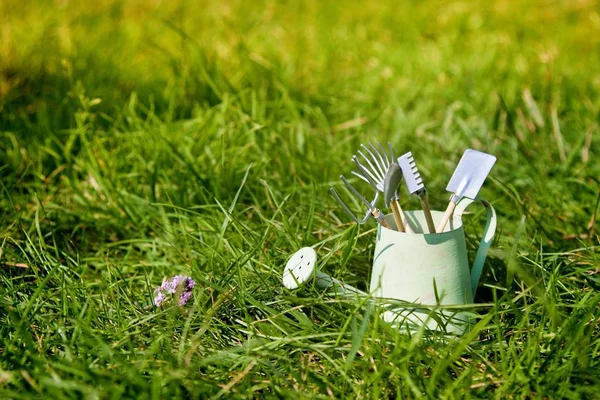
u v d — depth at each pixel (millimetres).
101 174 1400
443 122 1552
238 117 1504
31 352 1037
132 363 1045
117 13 2195
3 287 1185
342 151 1466
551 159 1421
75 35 1950
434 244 1088
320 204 1315
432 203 1365
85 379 1022
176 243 1266
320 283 1136
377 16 2219
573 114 1538
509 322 1110
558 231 1279
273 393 1036
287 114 1564
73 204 1371
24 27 1991
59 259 1258
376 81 1714
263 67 1690
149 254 1264
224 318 1128
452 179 1112
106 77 1675
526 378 1025
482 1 2334
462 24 2105
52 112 1574
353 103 1639
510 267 1084
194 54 1791
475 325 1079
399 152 1463
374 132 1525
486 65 1719
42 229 1307
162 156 1412
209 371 1064
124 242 1267
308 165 1417
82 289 1165
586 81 1654
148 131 1459
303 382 1034
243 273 1159
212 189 1355
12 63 1714
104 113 1558
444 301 1093
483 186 1383
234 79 1658
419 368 1037
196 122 1490
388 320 1098
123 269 1241
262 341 1071
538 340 1047
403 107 1619
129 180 1391
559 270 1178
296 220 1281
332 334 1062
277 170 1408
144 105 1616
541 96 1599
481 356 1057
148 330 1097
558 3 2299
